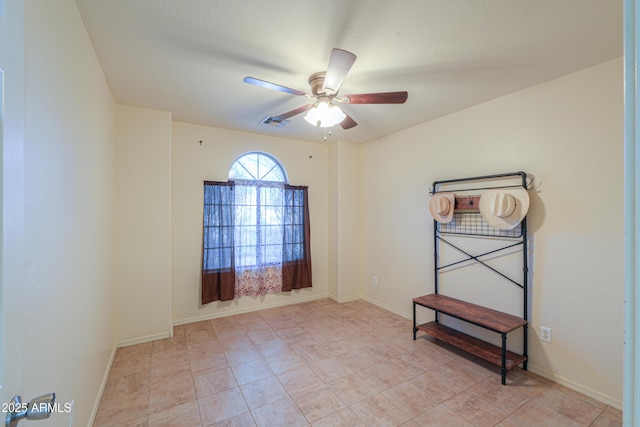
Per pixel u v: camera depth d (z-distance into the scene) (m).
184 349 2.75
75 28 1.46
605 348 1.98
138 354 2.64
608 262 1.98
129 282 2.82
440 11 1.50
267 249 3.91
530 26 1.62
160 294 2.97
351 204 4.31
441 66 2.05
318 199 4.39
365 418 1.84
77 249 1.50
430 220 3.28
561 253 2.20
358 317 3.60
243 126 3.53
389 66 2.05
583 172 2.08
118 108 2.78
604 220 1.99
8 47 0.62
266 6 1.48
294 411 1.91
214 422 1.80
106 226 2.29
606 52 1.87
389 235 3.85
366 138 4.06
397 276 3.72
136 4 1.46
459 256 2.96
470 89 2.42
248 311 3.80
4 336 0.59
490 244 2.68
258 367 2.43
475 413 1.88
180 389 2.13
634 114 0.42
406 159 3.57
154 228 2.95
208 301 3.48
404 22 1.59
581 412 1.89
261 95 2.58
